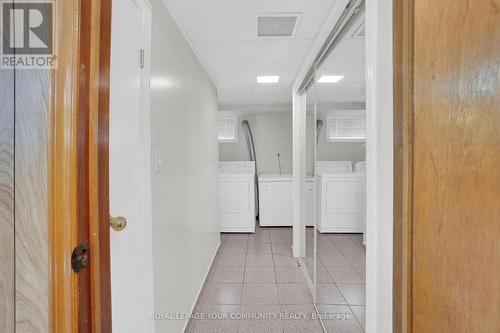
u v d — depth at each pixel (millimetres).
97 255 581
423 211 632
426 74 618
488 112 506
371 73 961
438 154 597
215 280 2658
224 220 4328
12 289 518
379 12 925
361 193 1927
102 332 607
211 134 3096
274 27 1901
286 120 5230
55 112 501
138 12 1265
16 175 510
